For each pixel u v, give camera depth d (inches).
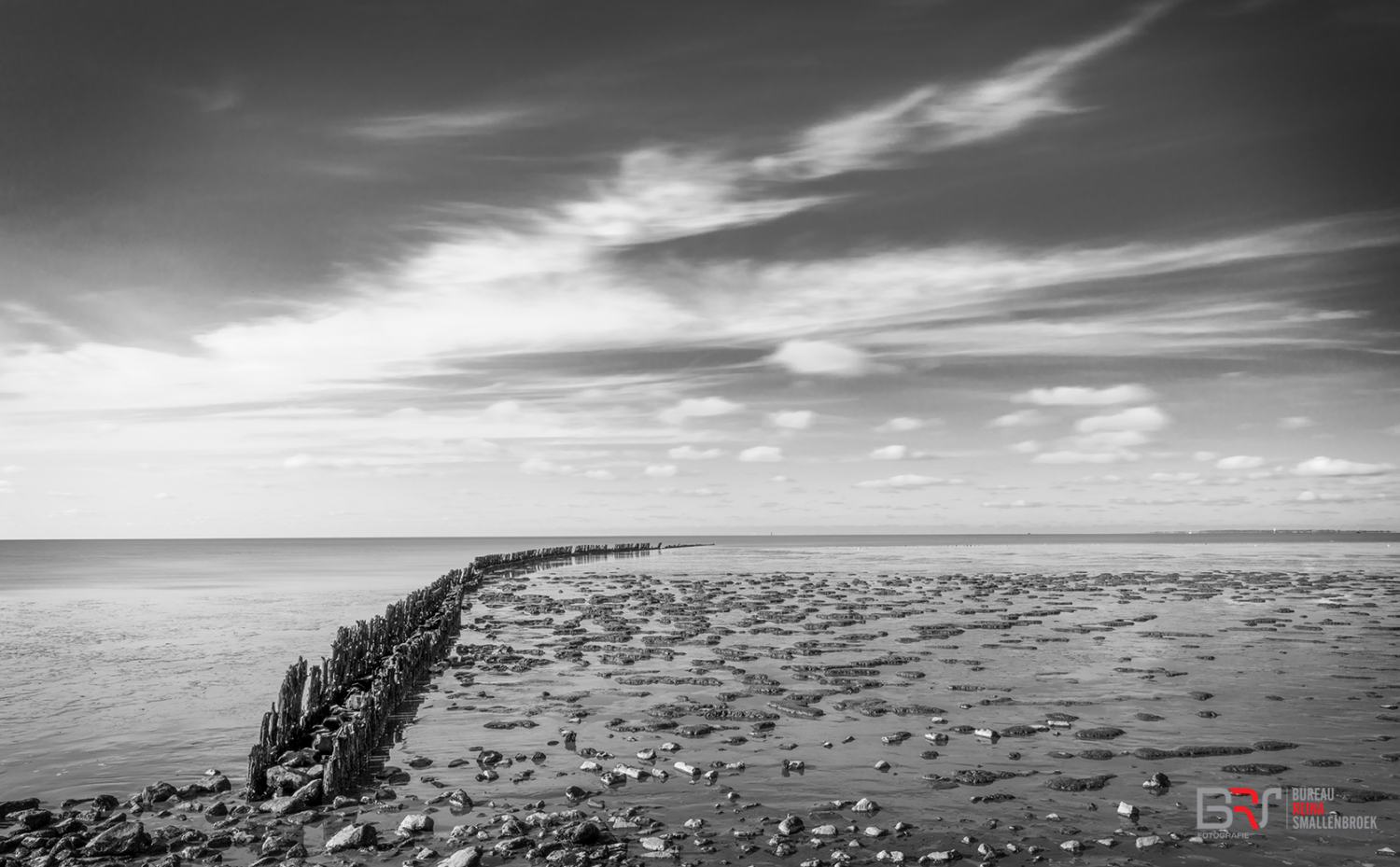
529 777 603.2
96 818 540.1
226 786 601.3
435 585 1882.4
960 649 1140.5
